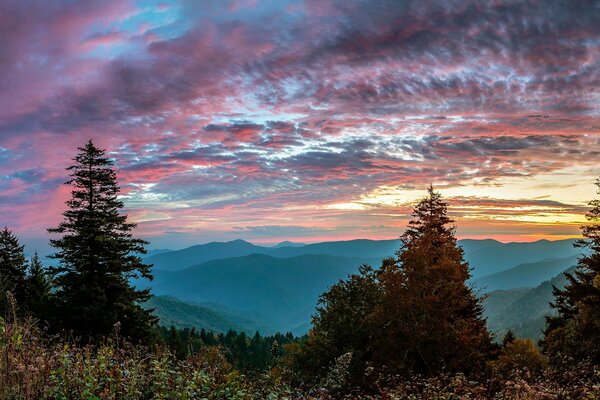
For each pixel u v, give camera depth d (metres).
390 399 9.15
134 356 7.71
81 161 32.56
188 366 7.83
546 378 9.84
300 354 25.56
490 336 32.31
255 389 8.25
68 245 30.09
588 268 31.47
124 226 32.78
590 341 23.92
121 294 31.22
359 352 25.11
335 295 29.08
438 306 27.06
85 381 6.43
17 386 5.83
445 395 8.79
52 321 27.00
